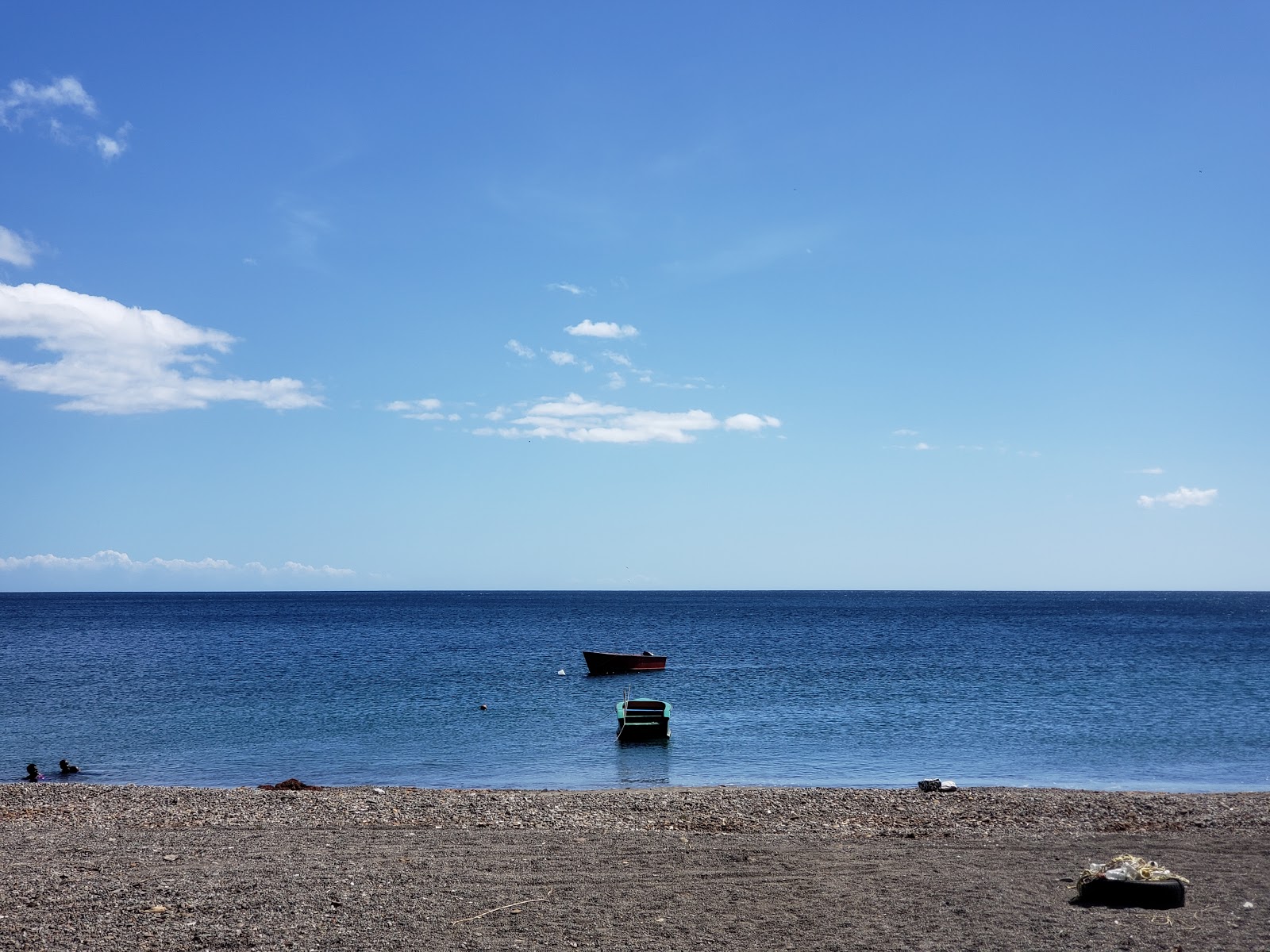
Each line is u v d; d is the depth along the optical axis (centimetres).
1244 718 3634
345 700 4325
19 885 1188
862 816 1748
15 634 10106
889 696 4400
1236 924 1036
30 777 2553
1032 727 3444
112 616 15625
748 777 2589
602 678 5319
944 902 1127
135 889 1171
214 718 3738
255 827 1572
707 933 1015
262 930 1019
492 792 2034
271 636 9712
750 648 7825
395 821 1641
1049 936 1001
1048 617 14538
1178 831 1580
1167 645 7975
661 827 1617
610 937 1002
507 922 1048
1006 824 1666
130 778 2608
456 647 8088
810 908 1102
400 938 997
